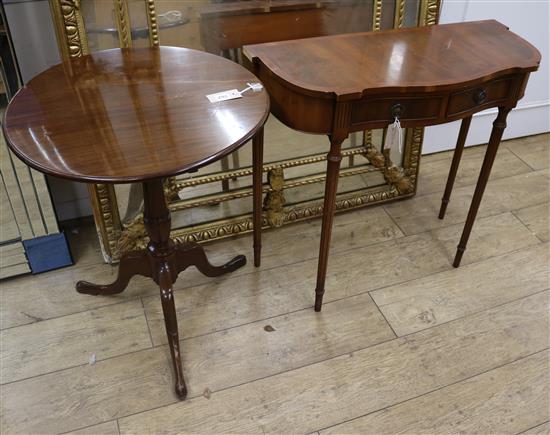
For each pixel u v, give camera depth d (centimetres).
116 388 136
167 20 148
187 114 110
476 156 228
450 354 145
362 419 129
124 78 123
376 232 187
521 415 131
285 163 179
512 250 180
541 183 212
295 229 188
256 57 132
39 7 145
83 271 170
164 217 131
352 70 126
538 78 224
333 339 149
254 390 135
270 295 162
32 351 145
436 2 166
